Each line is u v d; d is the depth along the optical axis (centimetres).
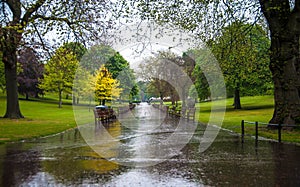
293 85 1669
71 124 2186
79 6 1823
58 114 3644
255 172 762
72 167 834
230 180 693
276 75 1708
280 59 1673
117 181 695
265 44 2784
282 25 1669
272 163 865
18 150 1118
